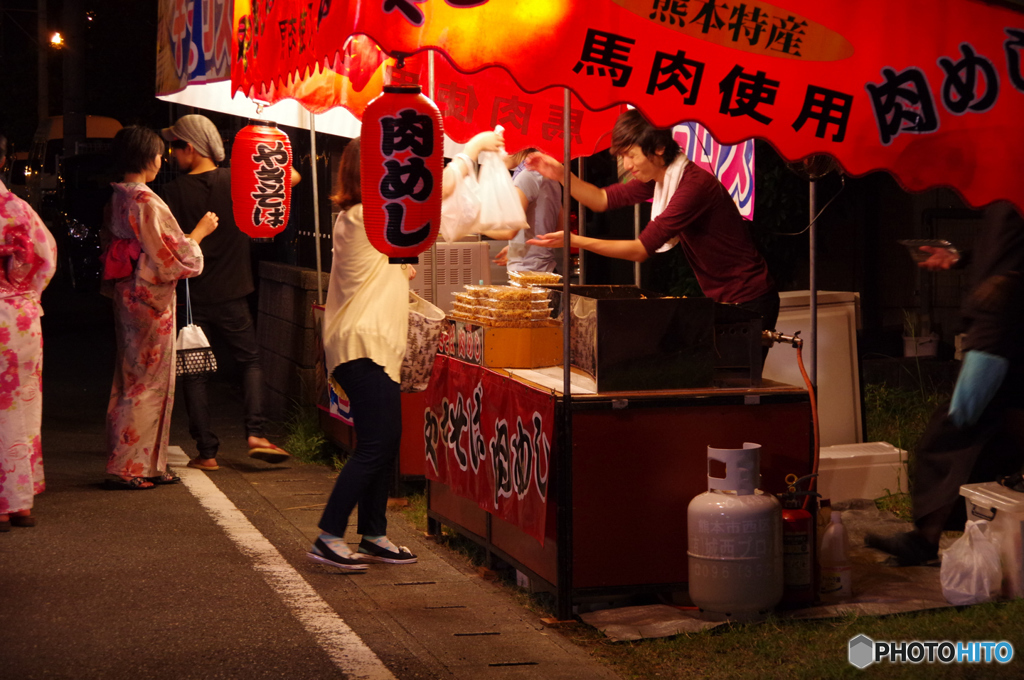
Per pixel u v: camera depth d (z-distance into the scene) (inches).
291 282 323.9
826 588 170.2
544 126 244.4
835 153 146.3
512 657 149.5
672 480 165.9
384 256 188.1
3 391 204.1
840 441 252.4
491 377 183.2
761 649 149.6
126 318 240.7
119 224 238.7
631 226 387.9
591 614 164.6
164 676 140.0
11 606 165.3
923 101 146.8
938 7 146.0
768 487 170.9
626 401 162.9
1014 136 148.8
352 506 189.3
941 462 187.0
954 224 363.9
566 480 161.3
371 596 175.8
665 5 140.2
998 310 169.2
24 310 205.5
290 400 325.4
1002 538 167.3
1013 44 147.7
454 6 136.6
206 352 268.5
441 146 162.7
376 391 187.0
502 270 270.5
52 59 1231.5
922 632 152.4
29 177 932.6
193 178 267.6
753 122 143.8
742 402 167.9
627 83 140.3
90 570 184.1
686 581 167.3
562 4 138.2
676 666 146.5
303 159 372.5
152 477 248.4
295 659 146.6
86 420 338.6
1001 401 178.9
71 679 138.6
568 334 160.1
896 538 191.3
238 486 252.2
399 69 161.3
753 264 199.2
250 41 200.1
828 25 143.9
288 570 187.5
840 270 392.2
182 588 175.8
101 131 858.8
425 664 146.0
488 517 190.2
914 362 343.3
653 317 165.9
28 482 207.5
